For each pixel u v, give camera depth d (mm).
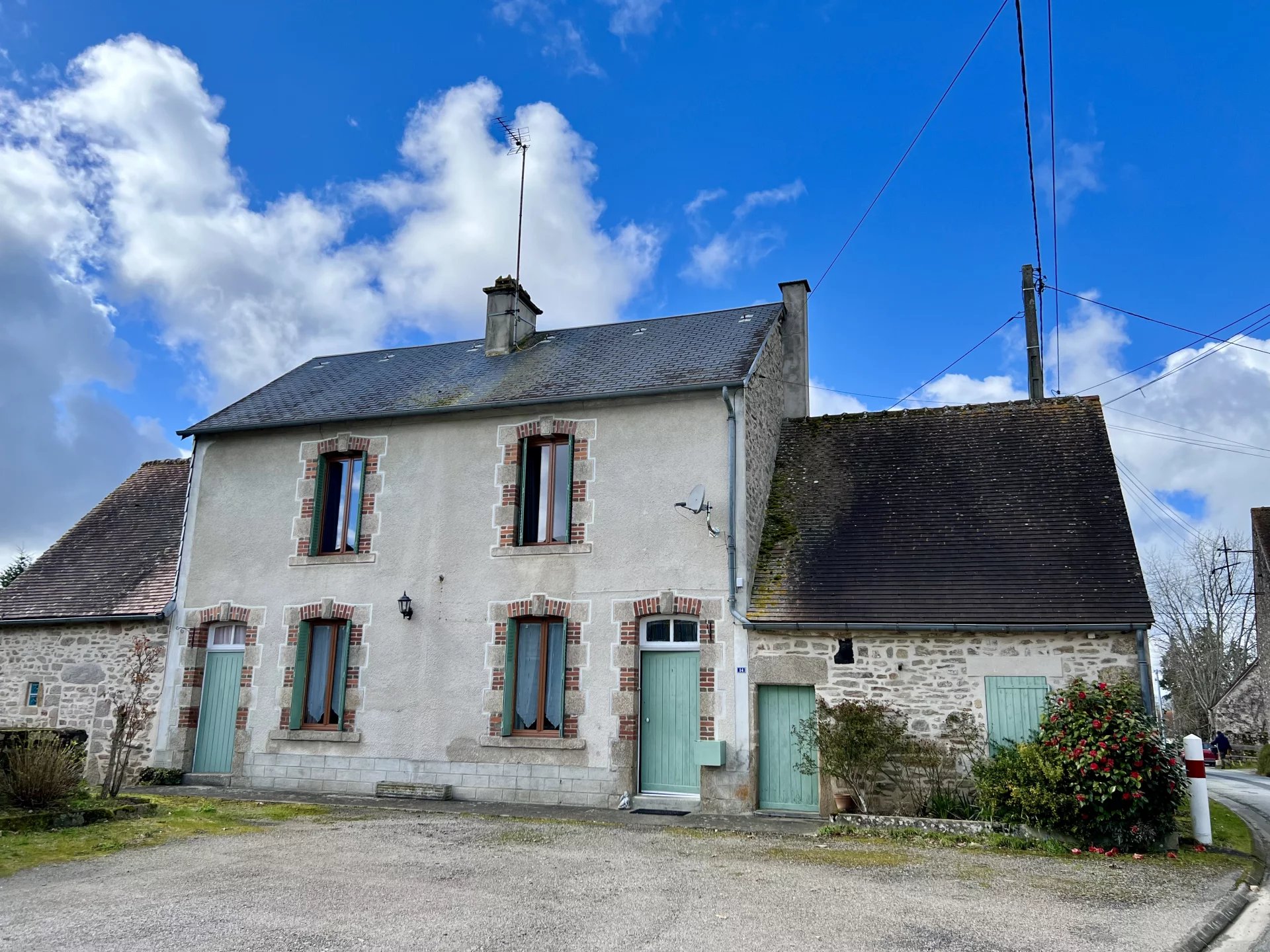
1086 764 9094
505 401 13344
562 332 16641
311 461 14391
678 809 11617
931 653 11109
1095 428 13562
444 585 13297
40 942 5621
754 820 10797
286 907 6469
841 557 12289
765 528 13180
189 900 6633
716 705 11727
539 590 12812
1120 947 5762
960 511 12633
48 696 14797
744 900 6820
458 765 12664
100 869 7637
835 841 9469
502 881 7367
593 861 8219
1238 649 37469
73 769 10375
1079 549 11539
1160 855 8836
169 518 16672
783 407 15539
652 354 14391
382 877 7457
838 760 10781
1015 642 10875
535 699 12797
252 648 13953
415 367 16250
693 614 12070
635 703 12125
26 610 15250
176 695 14086
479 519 13359
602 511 12797
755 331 14492
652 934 5914
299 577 13977
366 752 13109
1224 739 30625
